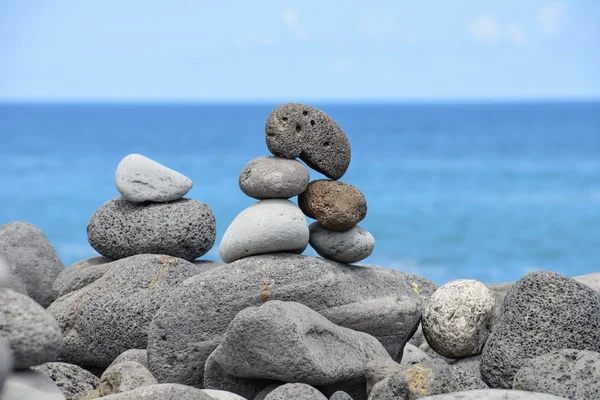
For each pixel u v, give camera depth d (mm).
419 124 96812
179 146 63812
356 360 7613
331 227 8461
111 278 9102
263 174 8289
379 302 8500
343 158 8648
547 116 117875
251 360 7234
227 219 31031
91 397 7418
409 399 6727
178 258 9227
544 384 7148
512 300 8188
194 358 8039
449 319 8641
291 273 8227
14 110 149500
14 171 46750
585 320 7969
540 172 46656
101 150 60156
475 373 8453
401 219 32562
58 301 9391
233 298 8078
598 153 57375
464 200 37062
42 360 6016
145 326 8805
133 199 9562
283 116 8484
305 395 6699
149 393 6523
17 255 10336
